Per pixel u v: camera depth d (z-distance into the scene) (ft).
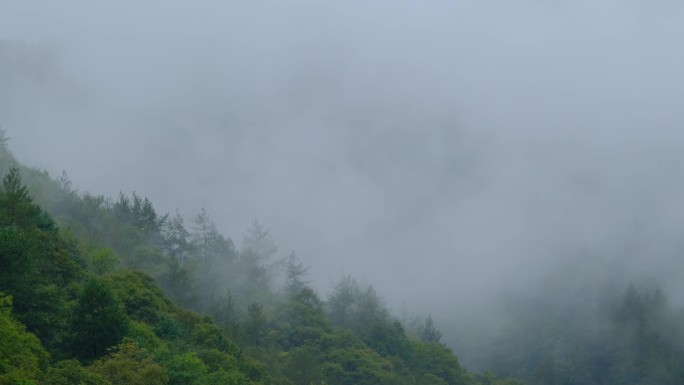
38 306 163.32
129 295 222.28
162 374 154.71
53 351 158.51
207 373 189.78
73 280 202.28
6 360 130.52
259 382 234.17
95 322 163.12
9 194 198.08
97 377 141.49
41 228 215.31
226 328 298.56
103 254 249.75
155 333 209.56
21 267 162.81
